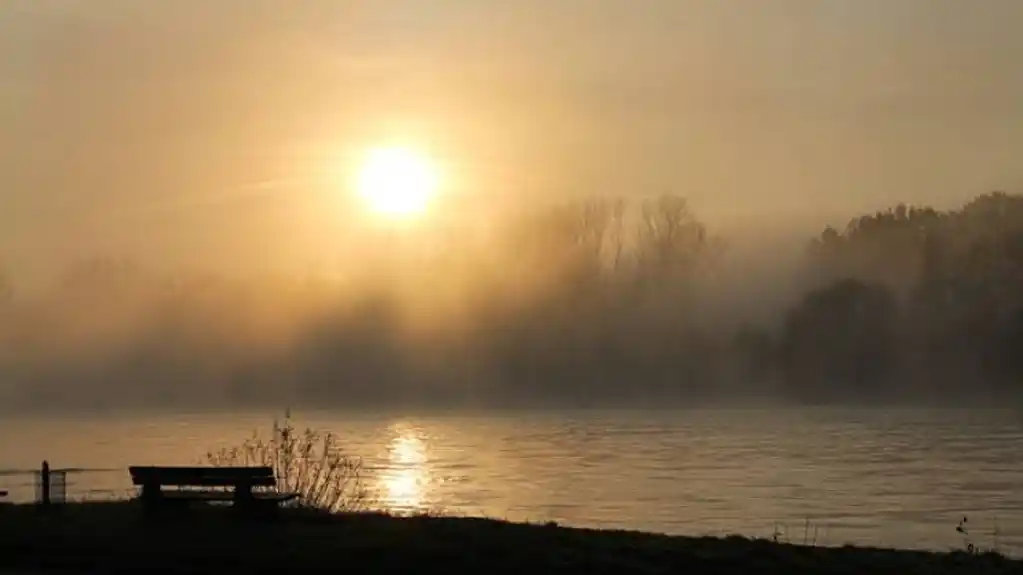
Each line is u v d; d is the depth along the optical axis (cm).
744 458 6206
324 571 1648
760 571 1612
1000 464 5622
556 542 1759
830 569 1620
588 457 6431
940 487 4572
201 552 1720
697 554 1686
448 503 3909
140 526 1884
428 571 1630
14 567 1712
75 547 1767
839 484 4725
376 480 4934
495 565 1638
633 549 1719
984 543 2933
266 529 1859
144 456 5984
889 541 2980
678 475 5225
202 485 2008
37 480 3194
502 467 5731
